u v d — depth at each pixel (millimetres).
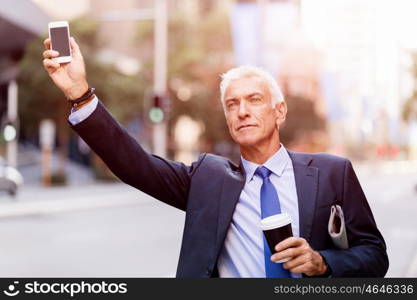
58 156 64375
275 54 45406
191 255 2977
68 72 2879
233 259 2934
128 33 76625
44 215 23891
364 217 3023
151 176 3023
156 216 23719
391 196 34406
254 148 3043
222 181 3031
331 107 81938
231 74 3084
